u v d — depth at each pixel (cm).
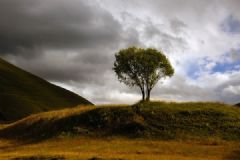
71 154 3809
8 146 5222
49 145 4809
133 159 3359
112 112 5644
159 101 6062
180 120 5153
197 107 5675
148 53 6569
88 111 5866
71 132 5288
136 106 5747
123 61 6538
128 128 5100
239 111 5581
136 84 6538
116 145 4450
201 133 4719
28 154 4028
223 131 4734
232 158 3506
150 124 5128
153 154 3778
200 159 3428
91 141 4831
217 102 6038
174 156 3628
